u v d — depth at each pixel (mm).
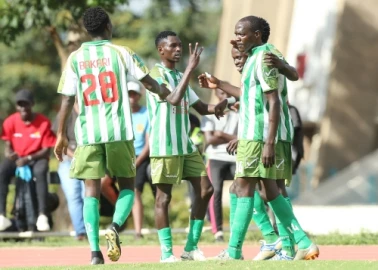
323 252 32031
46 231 41688
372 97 72500
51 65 96812
